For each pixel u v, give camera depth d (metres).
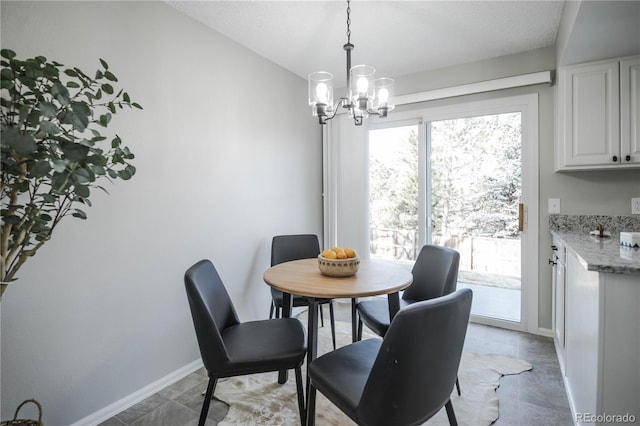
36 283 1.47
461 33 2.42
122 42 1.79
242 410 1.76
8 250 1.12
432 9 2.11
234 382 2.04
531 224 2.71
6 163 0.97
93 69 1.66
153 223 1.96
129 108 1.82
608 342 1.24
